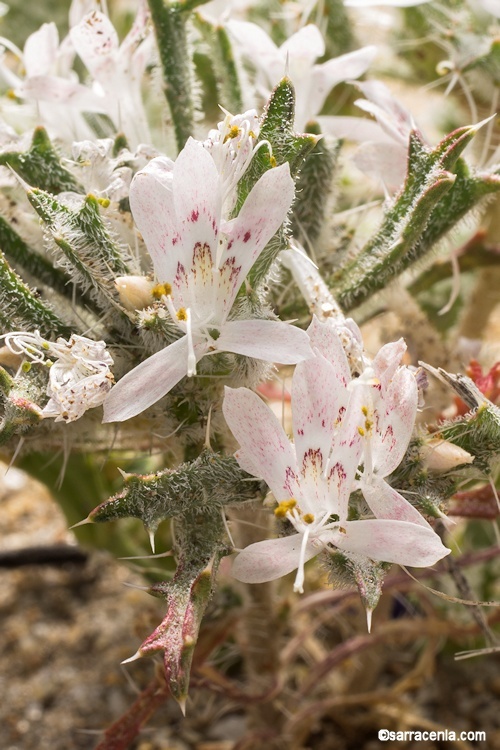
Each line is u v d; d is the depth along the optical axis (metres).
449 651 0.15
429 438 0.10
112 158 0.11
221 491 0.09
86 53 0.11
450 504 0.11
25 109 0.12
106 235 0.10
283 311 0.11
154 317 0.09
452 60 0.12
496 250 0.13
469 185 0.10
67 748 0.14
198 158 0.09
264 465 0.09
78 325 0.10
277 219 0.09
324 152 0.11
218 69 0.12
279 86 0.10
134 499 0.09
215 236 0.09
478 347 0.13
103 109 0.11
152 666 0.15
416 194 0.10
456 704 0.15
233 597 0.12
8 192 0.11
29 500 0.19
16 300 0.10
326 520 0.09
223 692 0.12
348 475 0.09
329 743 0.14
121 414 0.09
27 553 0.16
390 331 0.12
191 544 0.09
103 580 0.17
